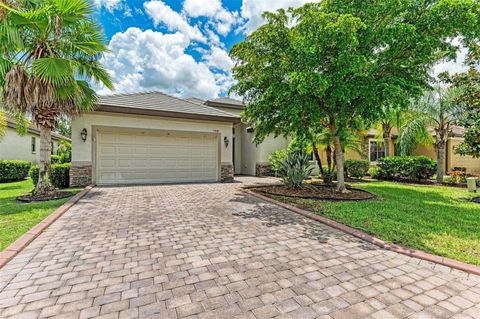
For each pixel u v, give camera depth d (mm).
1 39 6465
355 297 2617
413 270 3230
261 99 8344
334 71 6441
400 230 4680
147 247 3924
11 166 13742
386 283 2902
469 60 8727
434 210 6301
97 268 3203
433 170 12594
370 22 6520
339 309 2414
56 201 7145
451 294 2689
